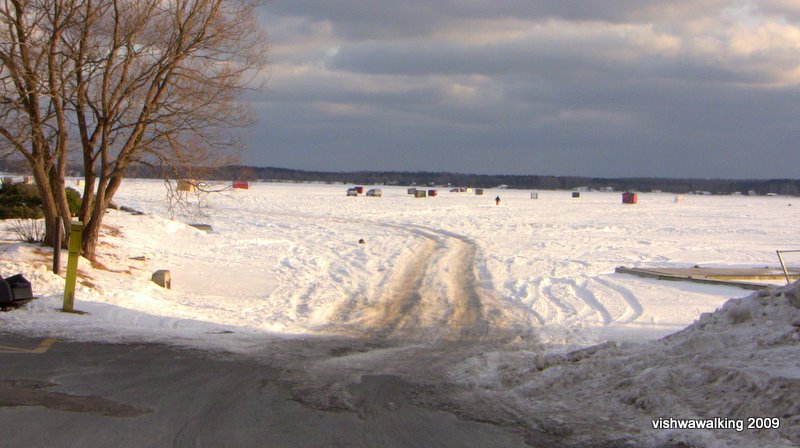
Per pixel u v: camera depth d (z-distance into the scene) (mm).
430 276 23469
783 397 6863
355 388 8820
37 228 23844
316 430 7078
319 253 29250
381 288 20594
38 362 9625
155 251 26203
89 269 18812
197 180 20672
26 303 13711
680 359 8711
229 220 45250
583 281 22109
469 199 110438
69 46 18016
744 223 58938
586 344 12680
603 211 78938
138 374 9172
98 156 20109
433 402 8195
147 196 72312
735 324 9797
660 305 17375
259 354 10852
